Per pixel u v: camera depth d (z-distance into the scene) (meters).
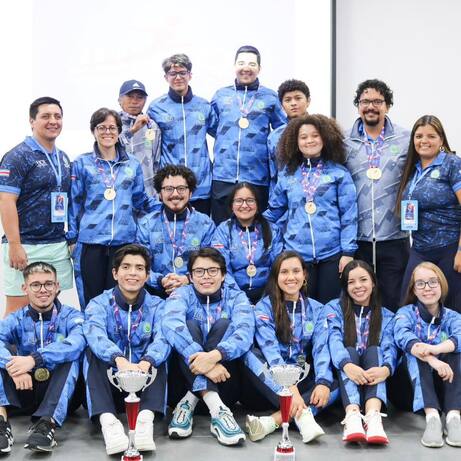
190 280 3.79
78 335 3.49
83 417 3.68
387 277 4.08
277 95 4.41
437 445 3.26
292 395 3.39
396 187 4.01
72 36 5.13
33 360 3.37
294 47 5.16
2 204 3.86
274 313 3.66
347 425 3.28
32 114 3.93
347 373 3.44
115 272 3.59
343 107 5.28
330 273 3.96
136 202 4.14
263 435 3.35
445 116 5.26
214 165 4.35
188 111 4.32
